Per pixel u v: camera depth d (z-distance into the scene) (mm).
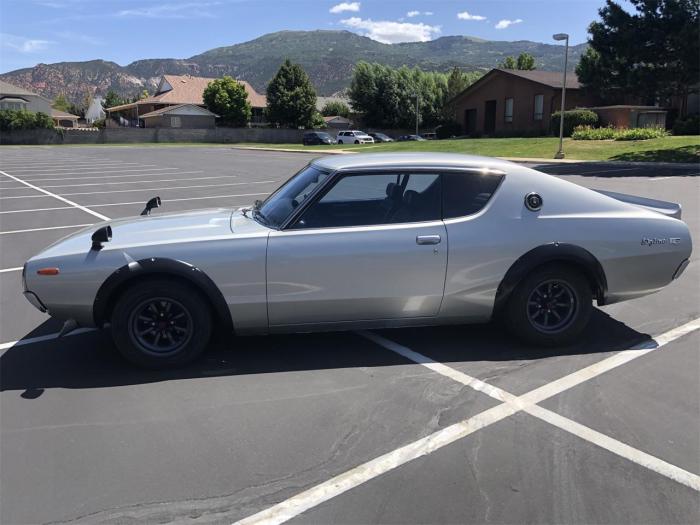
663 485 2922
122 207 13102
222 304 4164
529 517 2695
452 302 4398
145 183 18594
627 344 4734
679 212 4809
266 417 3619
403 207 4355
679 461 3123
